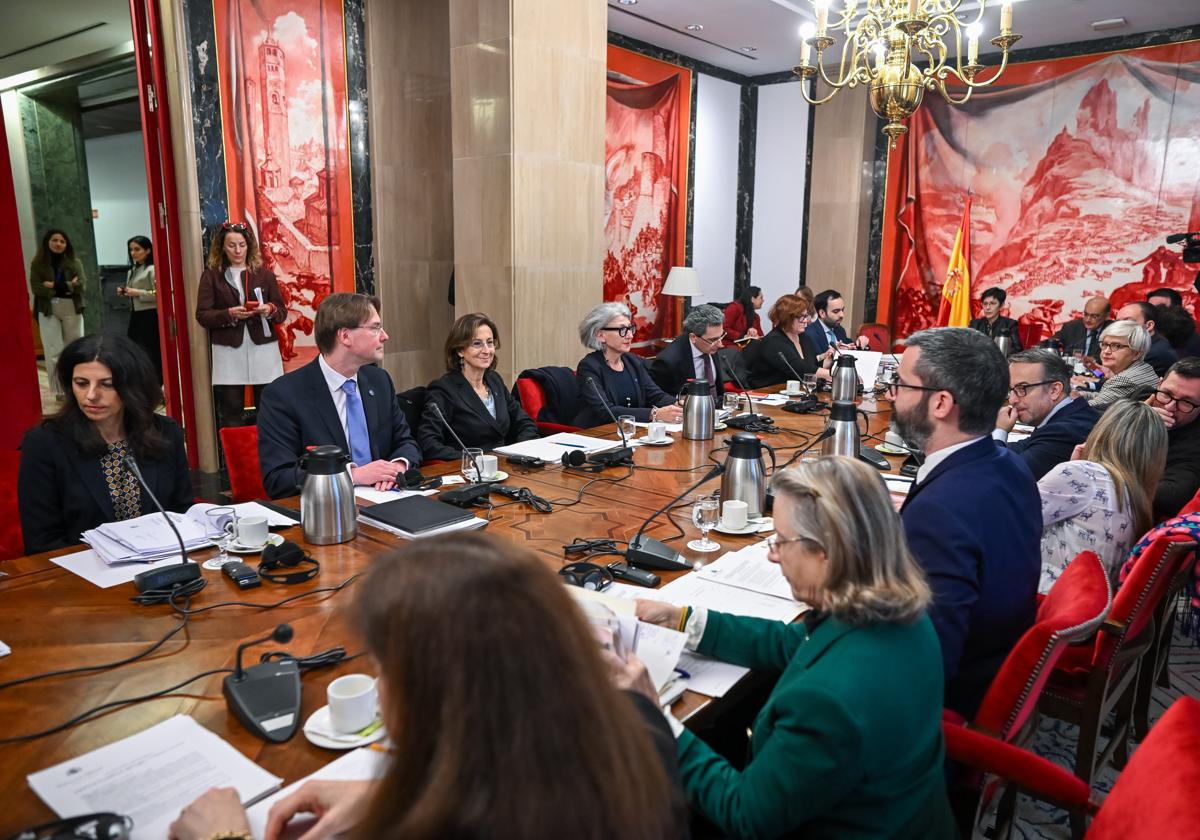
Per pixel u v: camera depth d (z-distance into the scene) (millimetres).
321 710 1215
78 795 1004
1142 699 2424
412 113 5996
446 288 6441
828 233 8352
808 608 1632
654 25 6887
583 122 5523
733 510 2129
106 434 2250
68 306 7461
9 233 3594
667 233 8047
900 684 1087
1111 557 2225
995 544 1537
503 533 2092
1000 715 1412
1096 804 1289
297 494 2576
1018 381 2861
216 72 4883
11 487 2322
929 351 1654
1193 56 6465
